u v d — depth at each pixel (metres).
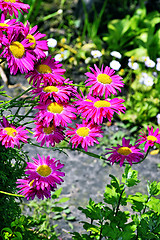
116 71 4.50
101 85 1.73
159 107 4.04
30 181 1.68
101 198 3.04
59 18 5.27
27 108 3.67
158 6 5.55
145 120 3.89
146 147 1.81
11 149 1.82
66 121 1.61
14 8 1.59
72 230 2.71
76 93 1.76
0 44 1.50
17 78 4.12
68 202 2.96
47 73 1.66
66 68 4.45
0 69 4.07
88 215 1.91
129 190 3.14
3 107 1.80
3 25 1.53
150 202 1.88
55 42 4.11
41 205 2.85
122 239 1.75
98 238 1.95
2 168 1.86
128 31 4.90
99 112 1.63
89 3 5.27
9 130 1.63
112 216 1.89
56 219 2.79
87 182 3.21
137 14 4.97
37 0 5.22
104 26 5.27
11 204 1.94
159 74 4.31
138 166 3.44
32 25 4.89
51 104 1.63
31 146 3.37
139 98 3.98
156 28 5.14
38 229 2.34
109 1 5.55
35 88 1.71
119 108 1.65
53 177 1.70
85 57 4.61
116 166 3.44
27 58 1.56
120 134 3.73
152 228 1.80
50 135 1.70
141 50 4.63
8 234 1.85
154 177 3.32
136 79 4.26
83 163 3.41
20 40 1.56
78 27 5.22
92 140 1.71
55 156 3.39
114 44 4.79
